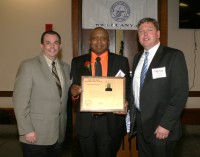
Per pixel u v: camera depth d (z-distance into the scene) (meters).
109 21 4.47
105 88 2.28
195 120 4.75
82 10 4.48
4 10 4.60
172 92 2.00
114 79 2.29
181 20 4.54
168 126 1.95
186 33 4.66
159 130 1.98
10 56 4.66
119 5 4.45
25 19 4.61
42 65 2.15
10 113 4.71
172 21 4.64
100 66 2.36
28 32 4.62
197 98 4.76
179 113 1.97
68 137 4.04
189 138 4.16
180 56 2.01
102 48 2.33
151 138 2.08
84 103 2.26
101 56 2.39
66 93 2.30
